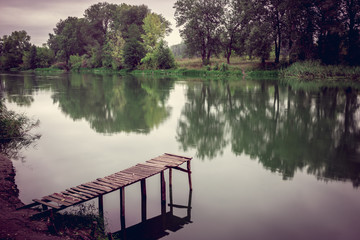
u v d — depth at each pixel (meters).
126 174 8.68
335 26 50.72
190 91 37.56
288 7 51.44
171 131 18.17
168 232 7.41
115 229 7.51
